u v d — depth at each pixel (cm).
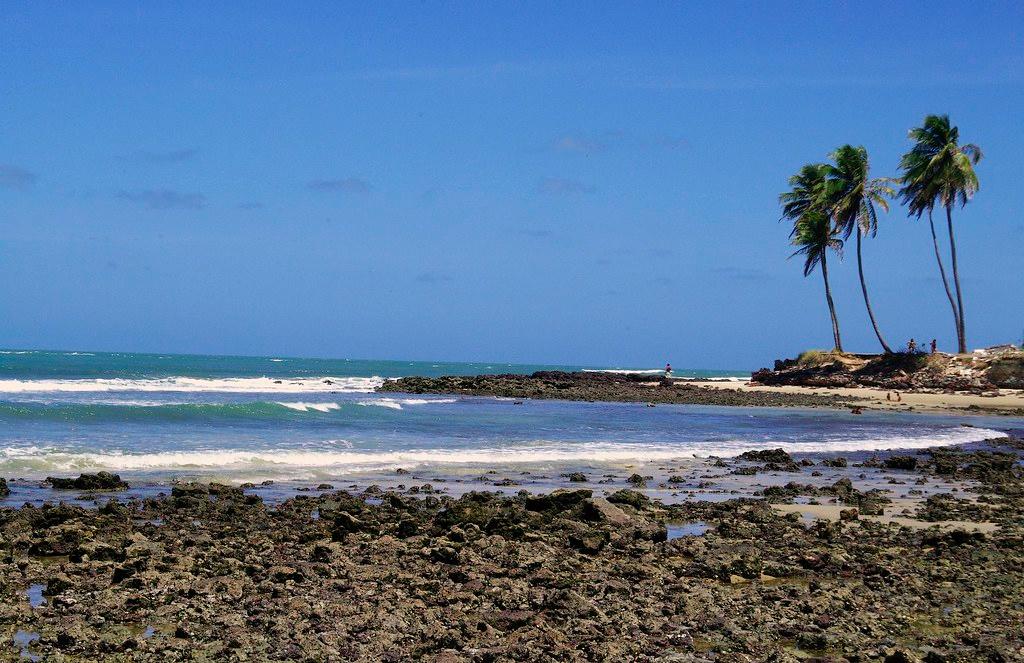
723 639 1030
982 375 7219
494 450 2978
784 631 1059
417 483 2247
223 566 1276
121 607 1072
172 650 943
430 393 6500
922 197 7506
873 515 1920
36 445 2558
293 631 1002
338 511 1661
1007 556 1492
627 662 948
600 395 6438
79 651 934
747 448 3341
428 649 970
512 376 7812
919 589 1262
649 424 4278
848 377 7788
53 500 1833
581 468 2645
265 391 6181
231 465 2395
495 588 1202
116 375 8625
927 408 5988
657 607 1141
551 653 964
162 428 3131
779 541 1580
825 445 3581
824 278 8531
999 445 3828
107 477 2011
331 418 3847
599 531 1562
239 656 933
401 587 1201
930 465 2980
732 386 8200
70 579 1181
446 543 1426
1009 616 1138
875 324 8050
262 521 1656
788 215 8844
